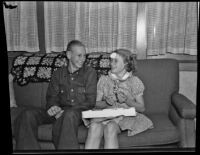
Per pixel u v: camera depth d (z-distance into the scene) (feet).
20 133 4.99
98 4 6.95
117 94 5.67
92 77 5.76
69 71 5.86
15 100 6.34
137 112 5.52
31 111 5.19
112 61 5.71
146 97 6.13
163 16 6.91
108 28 7.06
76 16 7.00
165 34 7.00
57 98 5.81
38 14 7.30
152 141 4.95
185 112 4.99
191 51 7.00
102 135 4.95
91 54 6.58
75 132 4.91
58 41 7.22
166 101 6.10
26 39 7.23
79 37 7.11
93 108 5.68
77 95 5.74
